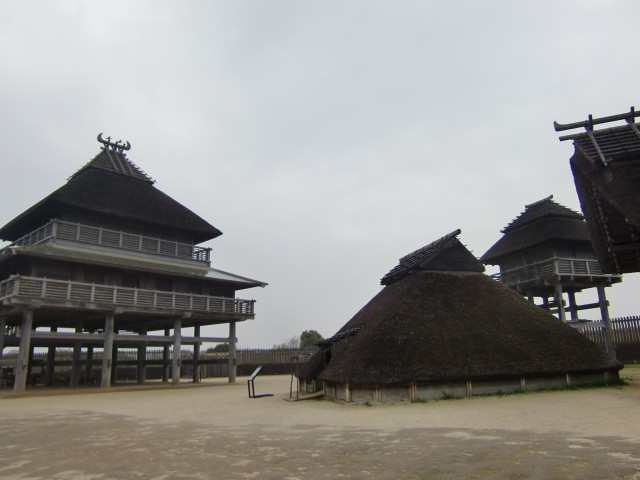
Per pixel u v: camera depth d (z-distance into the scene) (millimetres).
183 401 17812
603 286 30859
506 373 14414
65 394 21672
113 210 26422
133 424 11578
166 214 29219
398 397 13688
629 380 17562
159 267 26453
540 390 14961
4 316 23781
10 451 8312
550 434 8219
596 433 8203
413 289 17172
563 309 28938
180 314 26156
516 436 8117
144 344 31094
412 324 15336
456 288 17688
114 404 17000
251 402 16828
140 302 24500
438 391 13969
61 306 21453
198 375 32281
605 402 12383
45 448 8547
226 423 11492
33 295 20547
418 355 14250
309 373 19188
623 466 5770
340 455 7141
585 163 10734
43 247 22797
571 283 30141
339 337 17578
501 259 33844
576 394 14109
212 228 31500
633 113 11586
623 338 31156
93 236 25766
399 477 5746
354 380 13828
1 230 28938
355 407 13234
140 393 22031
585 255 30562
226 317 28875
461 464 6219
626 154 10234
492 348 15062
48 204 25094
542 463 6070
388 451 7285
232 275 30750
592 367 15680
